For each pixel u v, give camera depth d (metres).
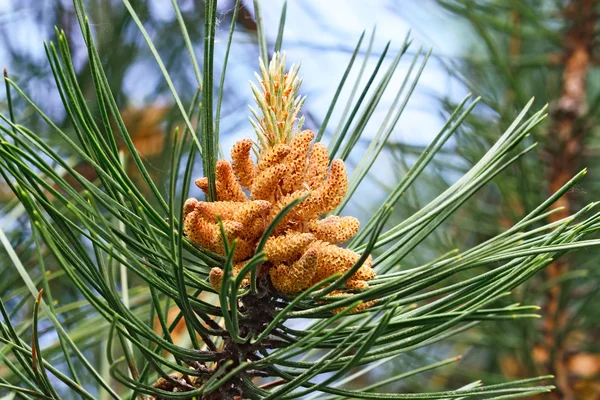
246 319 0.49
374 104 0.54
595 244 0.45
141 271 0.49
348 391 0.48
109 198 0.47
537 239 0.48
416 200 0.85
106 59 0.83
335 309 0.49
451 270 0.47
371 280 0.51
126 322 0.46
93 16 0.83
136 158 0.48
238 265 0.48
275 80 0.50
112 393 0.47
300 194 0.48
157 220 0.47
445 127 0.52
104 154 0.46
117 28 0.84
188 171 0.44
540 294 0.86
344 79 0.54
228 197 0.49
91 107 0.79
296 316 0.48
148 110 0.85
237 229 0.47
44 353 0.62
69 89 0.45
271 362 0.45
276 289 0.49
